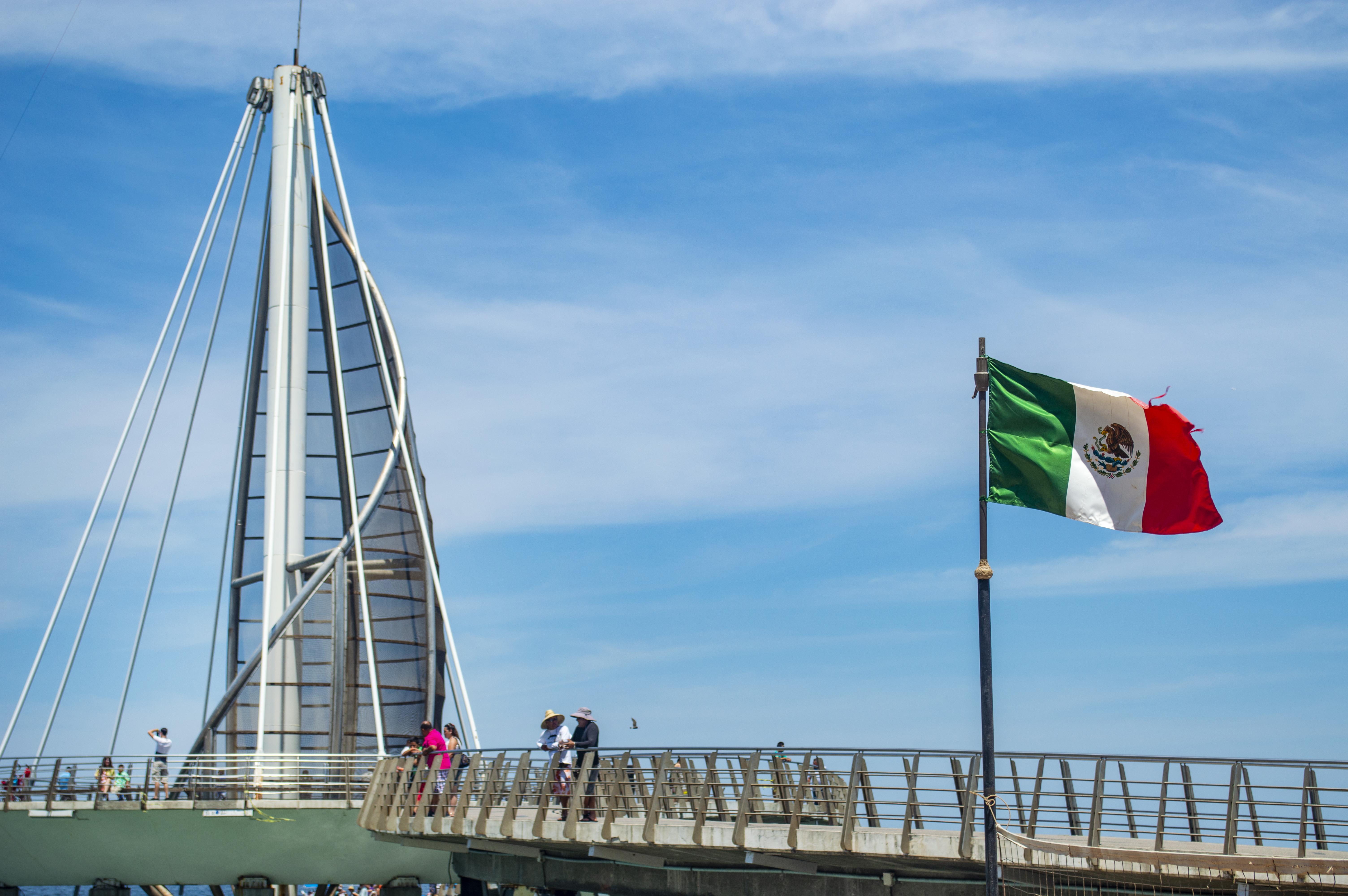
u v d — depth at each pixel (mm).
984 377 16844
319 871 35438
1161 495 16781
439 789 26656
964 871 18953
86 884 35719
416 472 51344
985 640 16031
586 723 23625
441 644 49500
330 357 52375
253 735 44312
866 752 19203
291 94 50156
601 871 24609
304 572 47031
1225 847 17422
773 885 21266
